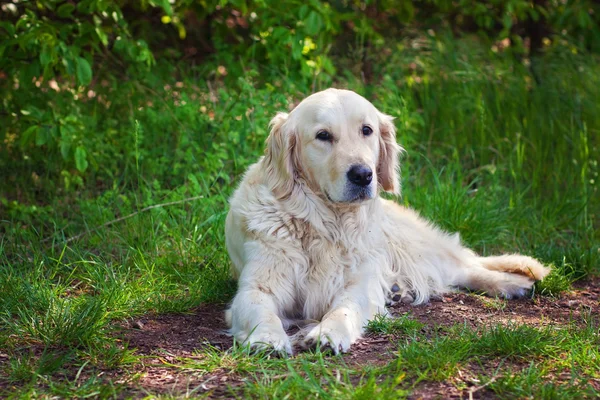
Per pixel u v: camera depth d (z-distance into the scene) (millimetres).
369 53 8648
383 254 5070
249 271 4469
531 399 3229
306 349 3891
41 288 4660
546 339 3922
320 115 4363
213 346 4031
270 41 7477
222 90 7121
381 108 7535
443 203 6406
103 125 7125
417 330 4242
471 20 9773
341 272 4570
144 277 5039
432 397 3268
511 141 7727
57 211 6348
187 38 8906
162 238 5852
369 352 3920
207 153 6422
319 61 7348
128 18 8516
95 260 5402
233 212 4852
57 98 6766
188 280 5160
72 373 3588
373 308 4520
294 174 4547
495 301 5043
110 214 6102
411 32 9094
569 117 7871
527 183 7309
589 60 8625
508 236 6309
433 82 8438
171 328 4348
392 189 4816
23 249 5516
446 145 7660
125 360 3691
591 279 5559
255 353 3785
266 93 6855
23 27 6176
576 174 7176
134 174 6828
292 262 4523
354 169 4191
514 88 8273
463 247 5785
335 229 4566
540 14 9383
